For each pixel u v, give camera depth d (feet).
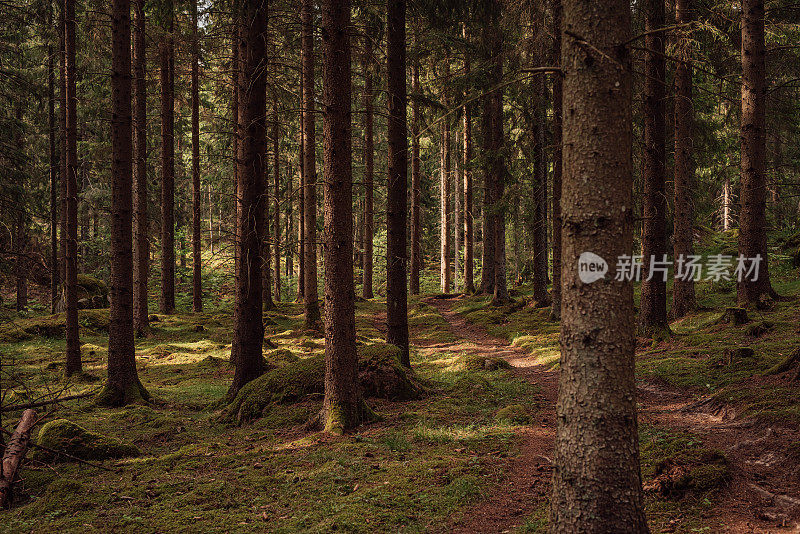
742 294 42.37
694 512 15.14
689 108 44.88
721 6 42.24
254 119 35.01
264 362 36.99
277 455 23.26
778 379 24.39
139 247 63.16
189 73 76.28
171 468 22.49
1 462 19.47
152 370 46.80
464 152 100.63
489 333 63.26
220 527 15.96
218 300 101.91
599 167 11.35
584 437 11.39
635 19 40.45
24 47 77.05
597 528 11.13
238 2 34.35
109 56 60.18
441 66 61.77
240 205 36.19
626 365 11.39
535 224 70.85
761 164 40.78
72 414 32.17
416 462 20.76
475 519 15.85
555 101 53.06
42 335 61.46
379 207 122.83
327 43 25.55
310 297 63.21
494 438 23.38
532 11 41.81
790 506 14.37
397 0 36.55
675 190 46.39
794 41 49.49
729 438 20.18
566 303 11.85
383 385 32.30
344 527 15.26
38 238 84.48
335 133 25.64
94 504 18.53
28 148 83.20
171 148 79.97
